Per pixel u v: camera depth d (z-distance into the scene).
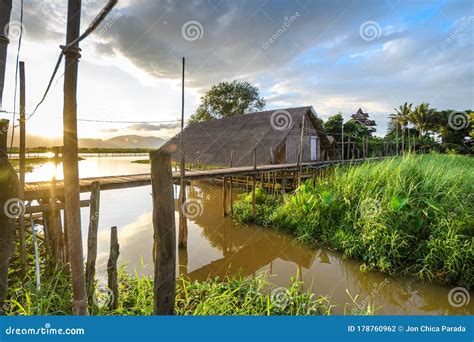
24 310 3.39
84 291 1.90
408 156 9.09
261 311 4.05
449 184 7.11
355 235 7.05
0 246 1.70
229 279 5.75
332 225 7.74
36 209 5.07
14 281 4.48
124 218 10.53
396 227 6.37
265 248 7.94
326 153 20.03
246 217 9.77
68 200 1.78
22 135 4.76
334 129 24.62
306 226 8.01
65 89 1.72
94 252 4.12
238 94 33.59
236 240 8.57
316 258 7.25
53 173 5.35
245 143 16.52
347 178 8.68
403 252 6.12
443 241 5.73
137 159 49.06
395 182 7.37
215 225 9.88
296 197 8.90
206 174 8.95
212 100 34.34
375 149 24.34
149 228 9.26
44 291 4.01
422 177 7.47
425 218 6.33
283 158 15.67
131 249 7.38
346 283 5.89
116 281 3.89
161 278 2.36
